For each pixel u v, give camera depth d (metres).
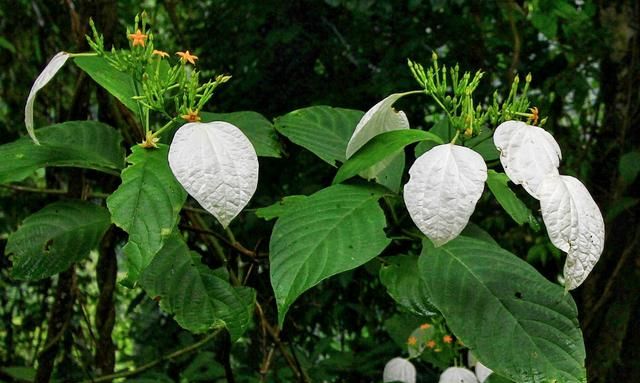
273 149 1.05
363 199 0.91
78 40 1.22
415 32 2.04
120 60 0.92
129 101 0.95
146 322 2.25
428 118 2.34
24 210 1.96
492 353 0.89
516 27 1.98
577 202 0.84
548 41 2.02
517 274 0.92
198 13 2.59
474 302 0.90
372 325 1.99
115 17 1.23
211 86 0.91
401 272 0.97
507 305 0.90
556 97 1.98
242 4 2.29
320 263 0.86
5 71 1.92
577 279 0.84
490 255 0.93
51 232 0.98
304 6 2.24
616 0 1.90
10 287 2.19
